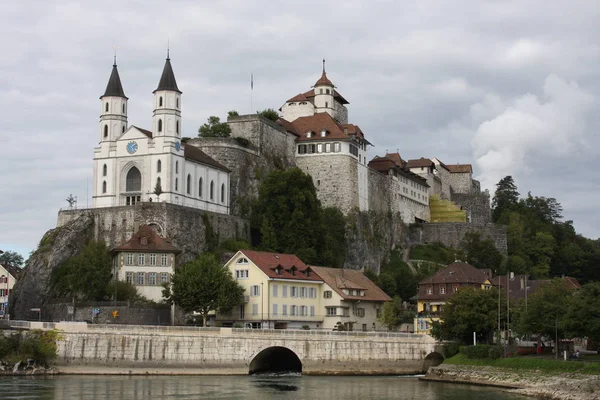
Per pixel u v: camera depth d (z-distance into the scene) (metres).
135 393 103.06
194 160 179.75
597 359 117.38
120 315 142.38
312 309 150.38
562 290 126.06
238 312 145.12
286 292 146.38
